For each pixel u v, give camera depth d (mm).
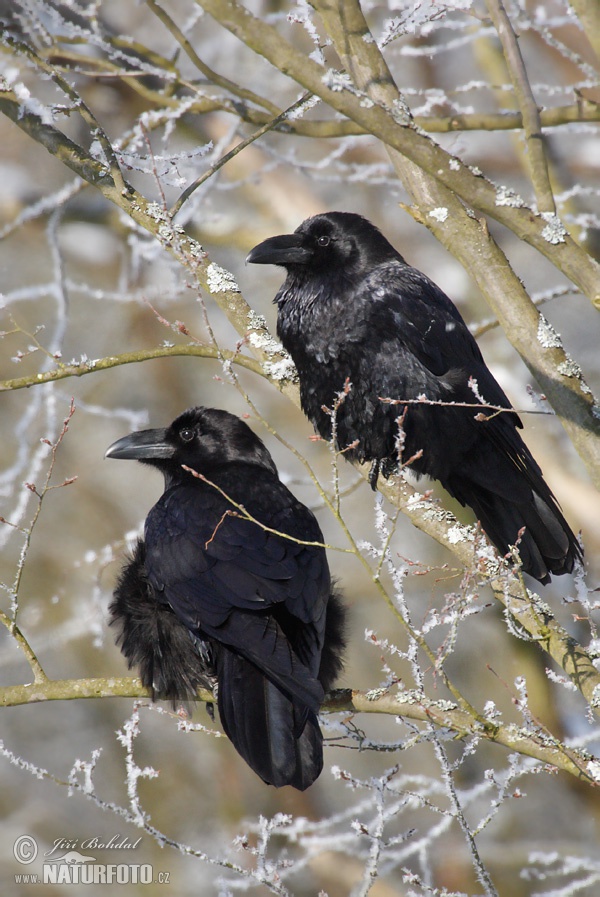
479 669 15438
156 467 10695
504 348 16453
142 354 9172
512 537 10242
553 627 7754
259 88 14812
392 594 16516
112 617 9703
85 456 17797
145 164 10891
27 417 10703
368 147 16234
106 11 14758
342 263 10836
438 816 14359
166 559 9109
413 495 8984
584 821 14961
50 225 11227
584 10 7273
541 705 14141
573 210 13586
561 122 10594
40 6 10031
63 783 7762
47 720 16891
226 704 7938
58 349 11016
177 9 14648
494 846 14148
